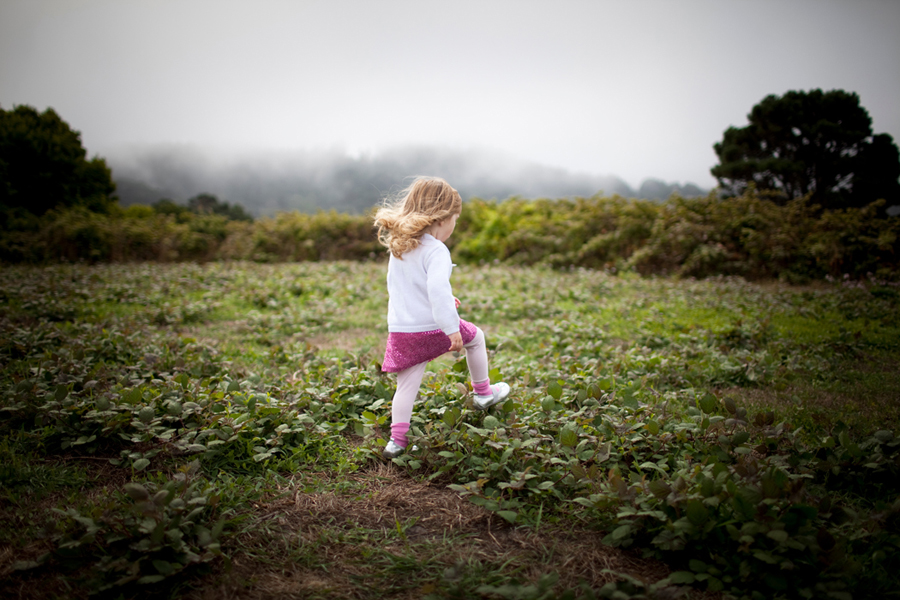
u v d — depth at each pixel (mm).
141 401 2867
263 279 9328
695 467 2074
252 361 4352
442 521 2094
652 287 8281
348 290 7852
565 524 2049
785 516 1727
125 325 5246
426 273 2451
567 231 12438
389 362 2545
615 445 2498
